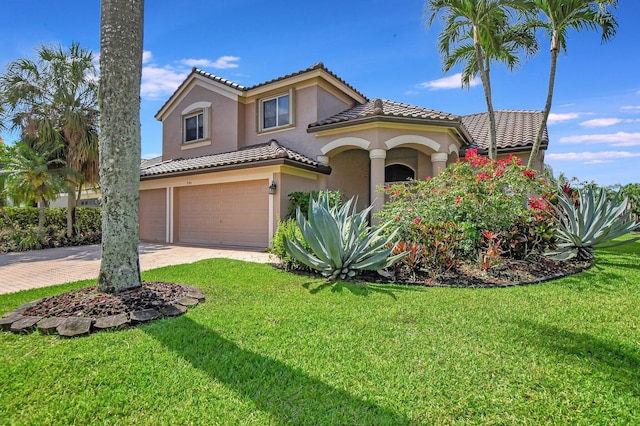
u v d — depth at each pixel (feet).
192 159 65.46
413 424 9.93
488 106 47.52
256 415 10.28
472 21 45.01
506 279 26.68
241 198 52.75
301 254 27.30
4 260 41.34
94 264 38.09
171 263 37.60
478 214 31.58
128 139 20.51
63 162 57.93
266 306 20.38
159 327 16.85
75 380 11.96
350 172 60.75
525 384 11.78
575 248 33.22
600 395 11.14
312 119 55.88
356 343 15.08
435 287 24.77
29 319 16.93
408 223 31.27
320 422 10.00
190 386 11.71
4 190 54.60
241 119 63.93
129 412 10.37
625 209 36.19
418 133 48.91
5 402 10.79
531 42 49.08
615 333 15.97
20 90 57.36
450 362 13.34
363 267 26.12
